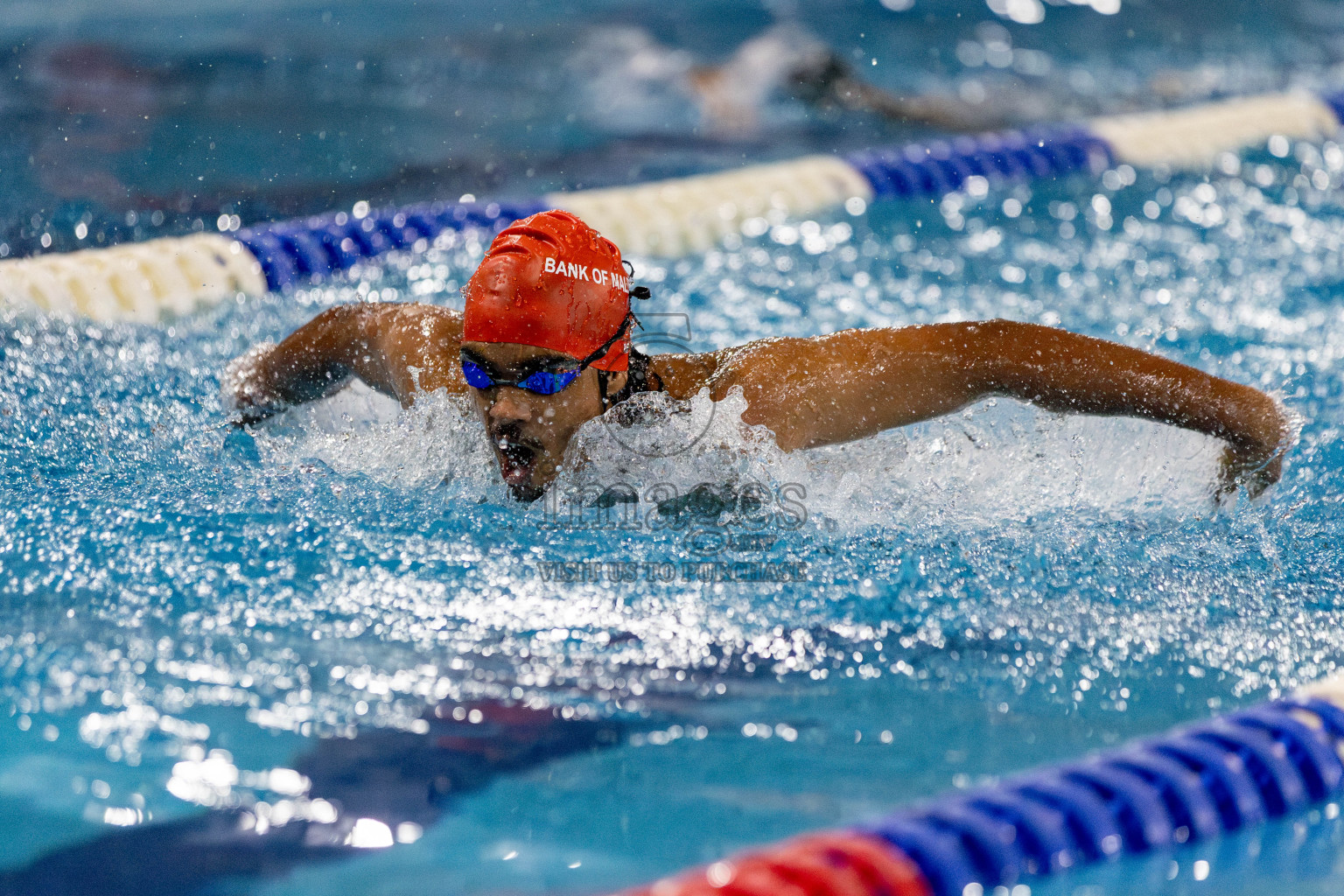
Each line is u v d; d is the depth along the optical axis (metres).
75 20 26.48
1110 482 8.26
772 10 28.02
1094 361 7.50
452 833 4.99
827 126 20.66
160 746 5.50
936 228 15.98
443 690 6.00
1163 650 6.67
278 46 24.83
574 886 4.68
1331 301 12.95
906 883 4.72
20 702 5.78
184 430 9.10
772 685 6.21
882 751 5.68
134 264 12.76
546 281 6.64
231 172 16.62
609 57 24.25
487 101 21.38
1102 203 17.08
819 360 7.61
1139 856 5.16
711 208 16.23
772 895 4.56
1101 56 25.44
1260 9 29.66
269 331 11.94
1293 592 7.28
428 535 7.49
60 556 7.14
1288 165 19.12
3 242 13.31
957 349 7.52
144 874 4.73
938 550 7.54
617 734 5.73
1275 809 5.56
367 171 17.16
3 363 10.20
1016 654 6.59
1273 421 7.68
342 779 5.32
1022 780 5.45
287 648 6.30
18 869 4.74
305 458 8.55
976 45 25.91
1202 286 13.48
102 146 17.48
